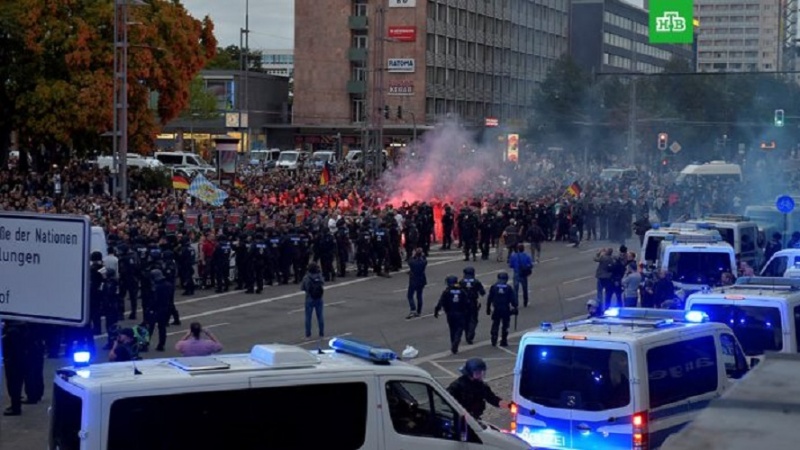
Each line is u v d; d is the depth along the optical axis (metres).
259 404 11.26
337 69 108.19
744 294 17.97
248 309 32.81
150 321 26.22
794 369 6.11
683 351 14.34
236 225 38.94
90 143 62.56
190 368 11.20
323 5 107.88
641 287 27.11
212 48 67.94
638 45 155.25
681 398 14.16
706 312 17.95
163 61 62.38
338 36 107.62
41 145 65.25
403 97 101.19
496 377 23.05
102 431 10.57
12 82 60.25
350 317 31.61
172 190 60.25
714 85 115.00
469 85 107.38
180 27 64.06
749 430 4.79
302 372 11.51
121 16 56.69
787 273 23.80
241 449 11.14
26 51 60.16
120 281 30.02
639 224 47.53
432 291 37.00
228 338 27.73
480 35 108.69
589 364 13.76
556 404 13.89
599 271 31.70
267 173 73.81
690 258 26.20
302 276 38.81
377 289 37.56
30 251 14.42
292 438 11.39
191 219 40.56
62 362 23.94
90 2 60.12
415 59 100.50
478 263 44.75
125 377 10.87
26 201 40.91
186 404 10.94
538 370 14.07
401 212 45.84
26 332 19.31
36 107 59.00
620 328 14.43
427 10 100.69
